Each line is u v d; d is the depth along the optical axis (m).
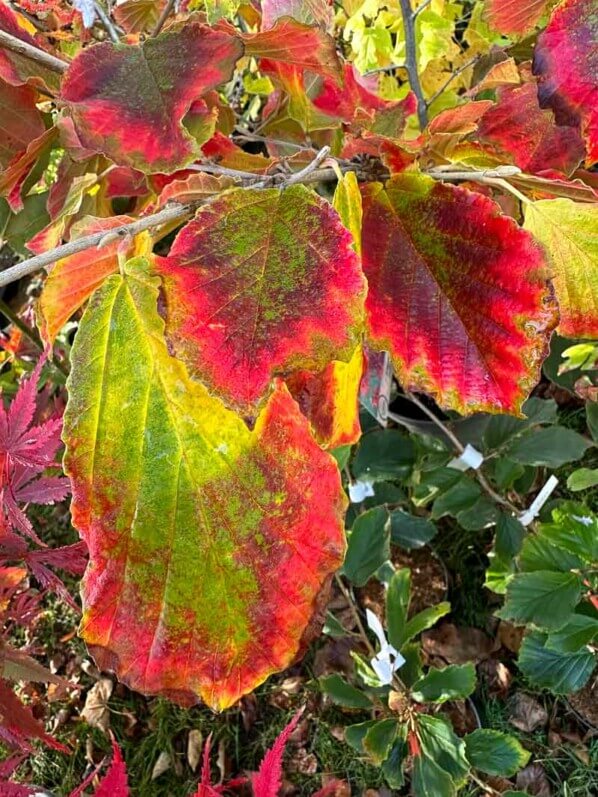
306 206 0.15
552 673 0.35
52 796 0.30
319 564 0.16
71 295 0.19
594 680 0.39
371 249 0.18
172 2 0.24
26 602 0.38
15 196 0.25
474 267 0.18
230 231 0.15
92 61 0.16
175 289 0.14
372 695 0.38
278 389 0.16
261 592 0.16
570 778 0.37
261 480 0.16
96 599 0.15
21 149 0.23
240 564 0.16
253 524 0.16
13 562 0.37
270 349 0.14
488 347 0.18
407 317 0.18
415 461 0.40
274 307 0.14
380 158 0.19
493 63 0.31
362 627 0.41
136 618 0.16
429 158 0.21
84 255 0.18
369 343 0.18
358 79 0.32
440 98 0.39
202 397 0.15
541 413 0.38
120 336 0.15
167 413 0.15
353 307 0.14
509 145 0.23
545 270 0.17
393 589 0.37
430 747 0.34
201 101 0.20
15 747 0.33
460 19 0.46
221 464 0.16
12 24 0.22
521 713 0.40
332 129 0.30
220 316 0.14
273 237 0.15
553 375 0.39
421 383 0.18
